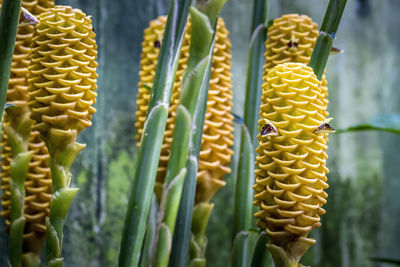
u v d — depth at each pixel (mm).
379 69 2457
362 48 2412
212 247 1834
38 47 775
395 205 2455
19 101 877
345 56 2361
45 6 920
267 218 726
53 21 778
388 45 2488
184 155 791
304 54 931
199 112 844
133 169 1668
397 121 1251
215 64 941
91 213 1575
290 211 716
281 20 954
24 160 881
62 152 793
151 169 773
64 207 805
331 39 832
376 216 2367
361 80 2402
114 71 1650
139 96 988
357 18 2408
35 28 784
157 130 773
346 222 2270
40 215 905
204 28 775
